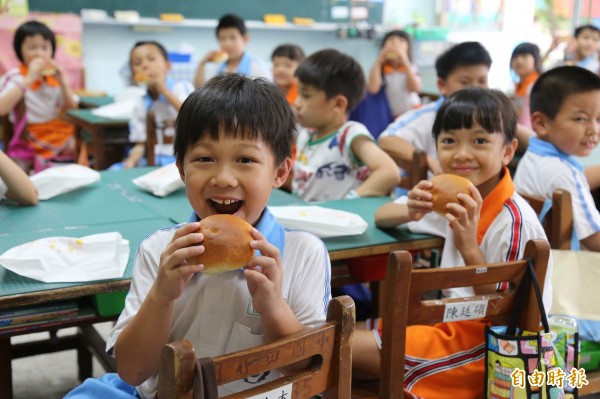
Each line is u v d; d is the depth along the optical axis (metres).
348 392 0.99
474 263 1.48
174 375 0.79
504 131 1.66
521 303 1.36
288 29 6.98
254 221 1.12
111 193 2.21
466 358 1.48
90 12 5.93
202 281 1.11
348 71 2.41
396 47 4.54
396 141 2.80
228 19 4.85
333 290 2.17
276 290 0.97
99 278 1.40
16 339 2.57
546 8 6.86
